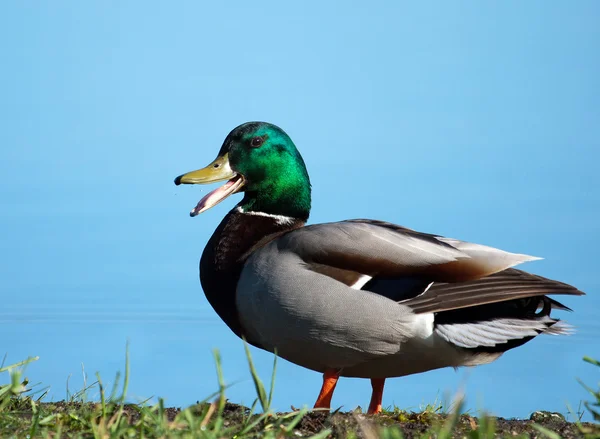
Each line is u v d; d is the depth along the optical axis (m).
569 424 8.46
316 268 9.35
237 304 9.91
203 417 6.56
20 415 7.87
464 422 8.47
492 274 9.17
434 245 9.40
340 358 9.49
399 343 9.25
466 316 9.18
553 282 9.10
